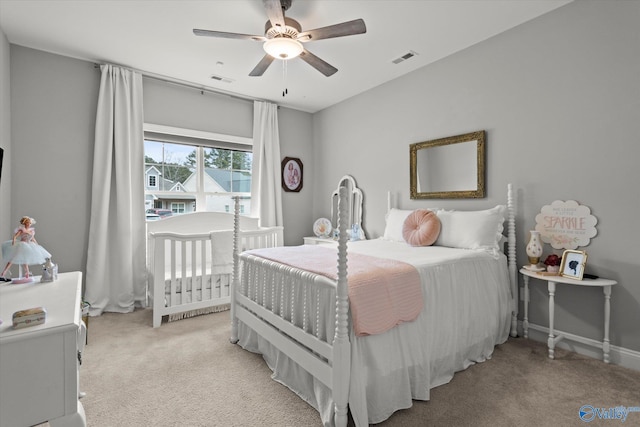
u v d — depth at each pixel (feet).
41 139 9.67
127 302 10.55
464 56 9.64
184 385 6.21
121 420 5.17
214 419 5.20
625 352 6.78
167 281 9.67
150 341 8.27
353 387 4.75
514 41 8.48
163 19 8.01
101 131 10.31
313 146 15.98
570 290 7.66
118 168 10.50
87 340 8.29
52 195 9.86
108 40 9.05
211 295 10.34
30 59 9.48
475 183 9.38
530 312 8.38
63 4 7.41
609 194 6.98
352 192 13.69
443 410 5.36
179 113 12.13
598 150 7.12
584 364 6.90
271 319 6.63
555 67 7.75
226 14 7.77
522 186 8.42
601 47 7.04
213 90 12.74
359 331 4.77
